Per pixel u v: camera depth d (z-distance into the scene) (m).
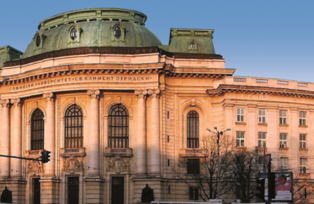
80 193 79.62
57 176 81.25
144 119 79.88
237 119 80.06
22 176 85.00
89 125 81.06
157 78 80.06
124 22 88.19
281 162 81.31
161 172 79.12
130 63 80.38
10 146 86.69
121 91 81.38
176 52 84.69
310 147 83.81
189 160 81.50
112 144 81.19
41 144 85.06
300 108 83.62
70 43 84.94
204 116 82.62
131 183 79.88
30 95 84.62
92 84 80.31
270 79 82.12
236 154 74.62
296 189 81.06
